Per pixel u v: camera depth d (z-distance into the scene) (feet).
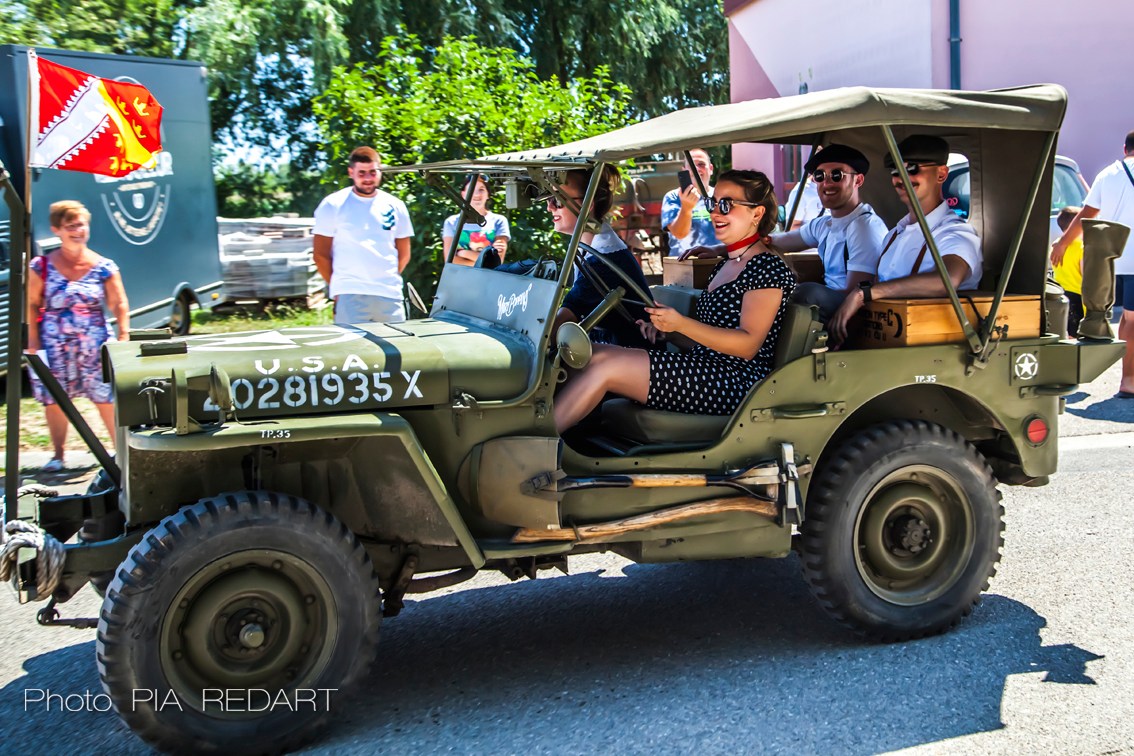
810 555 13.20
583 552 12.84
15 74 28.53
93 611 15.53
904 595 13.65
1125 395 27.07
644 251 24.84
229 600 10.64
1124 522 18.13
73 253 21.06
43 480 21.07
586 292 15.14
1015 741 11.07
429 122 30.58
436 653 13.69
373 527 11.85
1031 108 12.89
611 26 72.18
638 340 15.25
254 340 12.42
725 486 12.73
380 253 22.89
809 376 12.94
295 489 11.68
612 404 13.65
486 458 11.76
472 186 15.93
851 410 13.17
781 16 52.60
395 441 11.48
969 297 13.65
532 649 13.74
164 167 34.76
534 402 12.01
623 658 13.39
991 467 14.84
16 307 11.17
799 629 14.17
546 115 31.17
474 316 14.06
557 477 11.82
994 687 12.29
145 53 61.16
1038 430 14.10
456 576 12.48
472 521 12.11
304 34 62.03
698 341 13.00
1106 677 12.50
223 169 73.87
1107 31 43.55
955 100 12.57
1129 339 26.66
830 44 49.01
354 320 22.98
